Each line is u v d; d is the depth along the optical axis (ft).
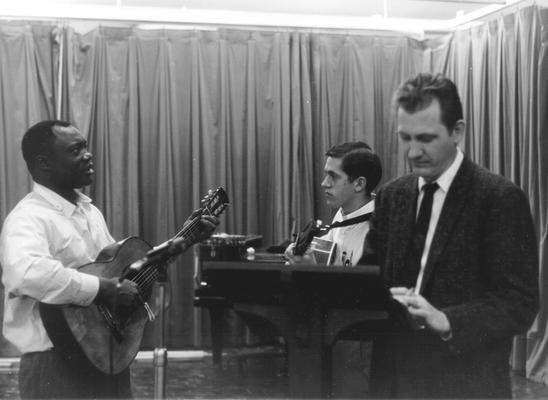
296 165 16.39
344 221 9.20
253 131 16.42
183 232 8.98
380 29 16.72
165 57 16.08
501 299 5.45
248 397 8.65
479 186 5.72
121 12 15.76
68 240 8.09
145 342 15.08
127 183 15.99
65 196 8.49
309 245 9.04
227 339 10.64
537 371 13.60
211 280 5.61
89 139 15.75
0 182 15.30
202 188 16.31
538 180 13.78
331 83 16.65
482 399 5.64
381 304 5.44
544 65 13.55
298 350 5.50
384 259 6.34
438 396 5.72
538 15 13.88
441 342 5.72
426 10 19.24
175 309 15.87
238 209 16.44
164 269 8.93
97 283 7.75
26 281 7.43
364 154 9.58
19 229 7.75
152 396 12.37
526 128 14.10
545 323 13.57
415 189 6.09
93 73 15.80
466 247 5.67
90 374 7.98
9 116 15.38
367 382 7.43
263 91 16.52
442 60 16.58
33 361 7.86
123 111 15.94
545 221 13.60
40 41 15.58
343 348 7.73
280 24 16.38
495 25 15.10
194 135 16.17
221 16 16.15
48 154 8.24
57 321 7.73
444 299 5.68
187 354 15.05
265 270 5.49
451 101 5.54
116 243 8.59
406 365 5.84
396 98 5.67
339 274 5.41
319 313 5.48
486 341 5.40
